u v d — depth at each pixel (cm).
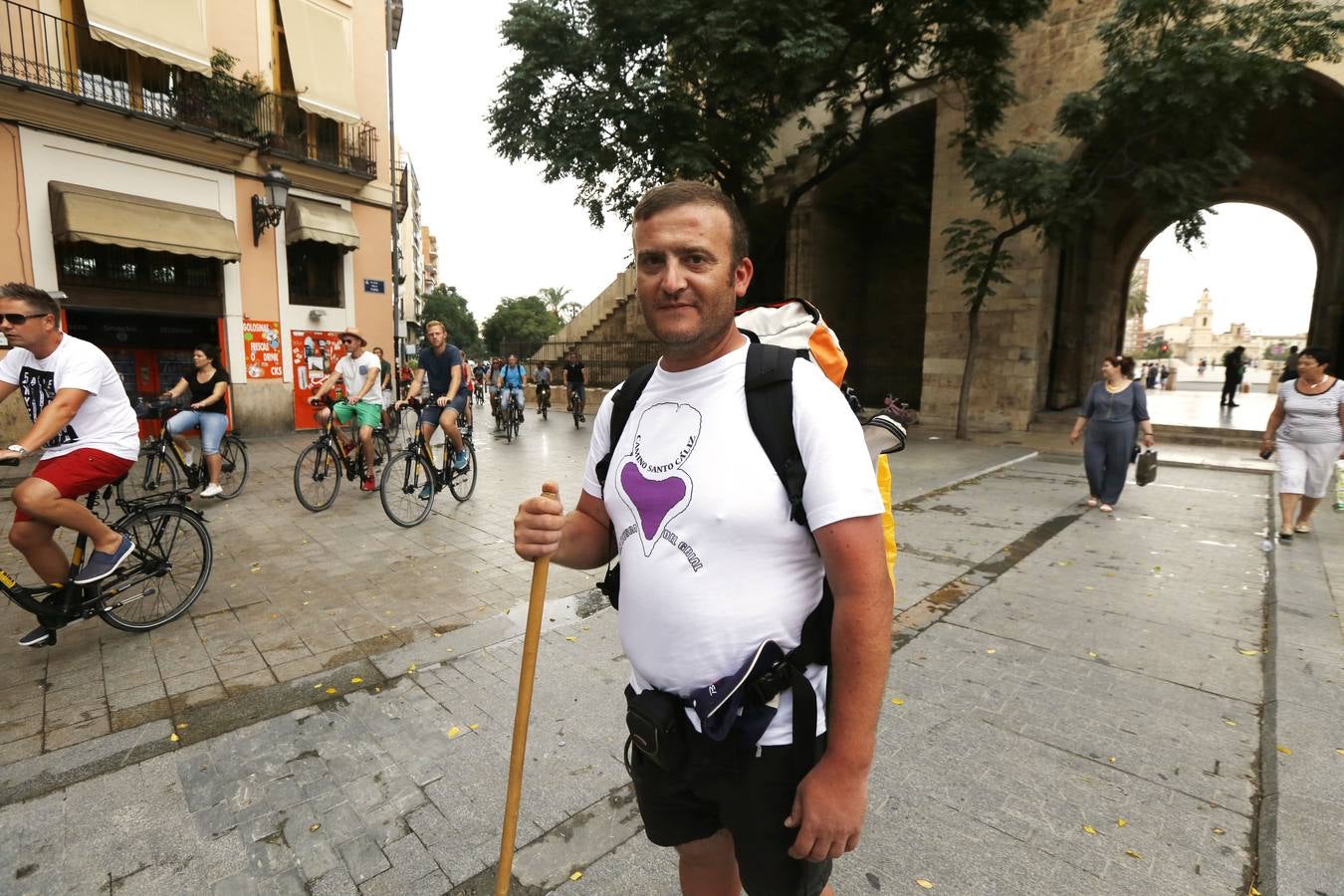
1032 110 1407
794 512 112
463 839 226
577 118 1216
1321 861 210
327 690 324
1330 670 338
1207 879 208
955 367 1554
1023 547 582
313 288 1356
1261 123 1697
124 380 1158
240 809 239
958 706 312
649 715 122
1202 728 294
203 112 1148
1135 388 697
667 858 218
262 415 1257
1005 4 1121
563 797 246
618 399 144
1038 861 215
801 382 115
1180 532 634
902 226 2205
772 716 118
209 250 1121
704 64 1141
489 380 2542
